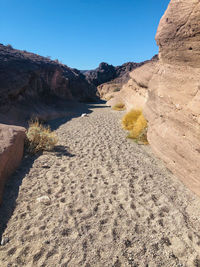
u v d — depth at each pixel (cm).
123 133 781
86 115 1313
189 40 405
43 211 277
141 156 516
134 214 279
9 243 221
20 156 439
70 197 316
